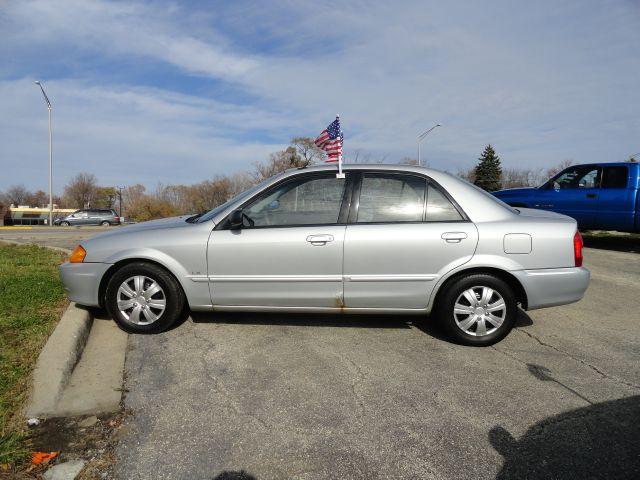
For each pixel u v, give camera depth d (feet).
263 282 12.53
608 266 24.52
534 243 12.01
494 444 7.97
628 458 7.58
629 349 12.37
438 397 9.61
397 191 12.62
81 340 11.99
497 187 168.55
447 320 12.32
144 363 11.17
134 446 7.84
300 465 7.38
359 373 10.71
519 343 12.76
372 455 7.64
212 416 8.81
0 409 8.57
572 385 10.18
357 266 12.26
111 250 12.91
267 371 10.78
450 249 12.06
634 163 29.14
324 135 19.88
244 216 12.78
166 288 12.80
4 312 13.74
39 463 7.32
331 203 12.64
